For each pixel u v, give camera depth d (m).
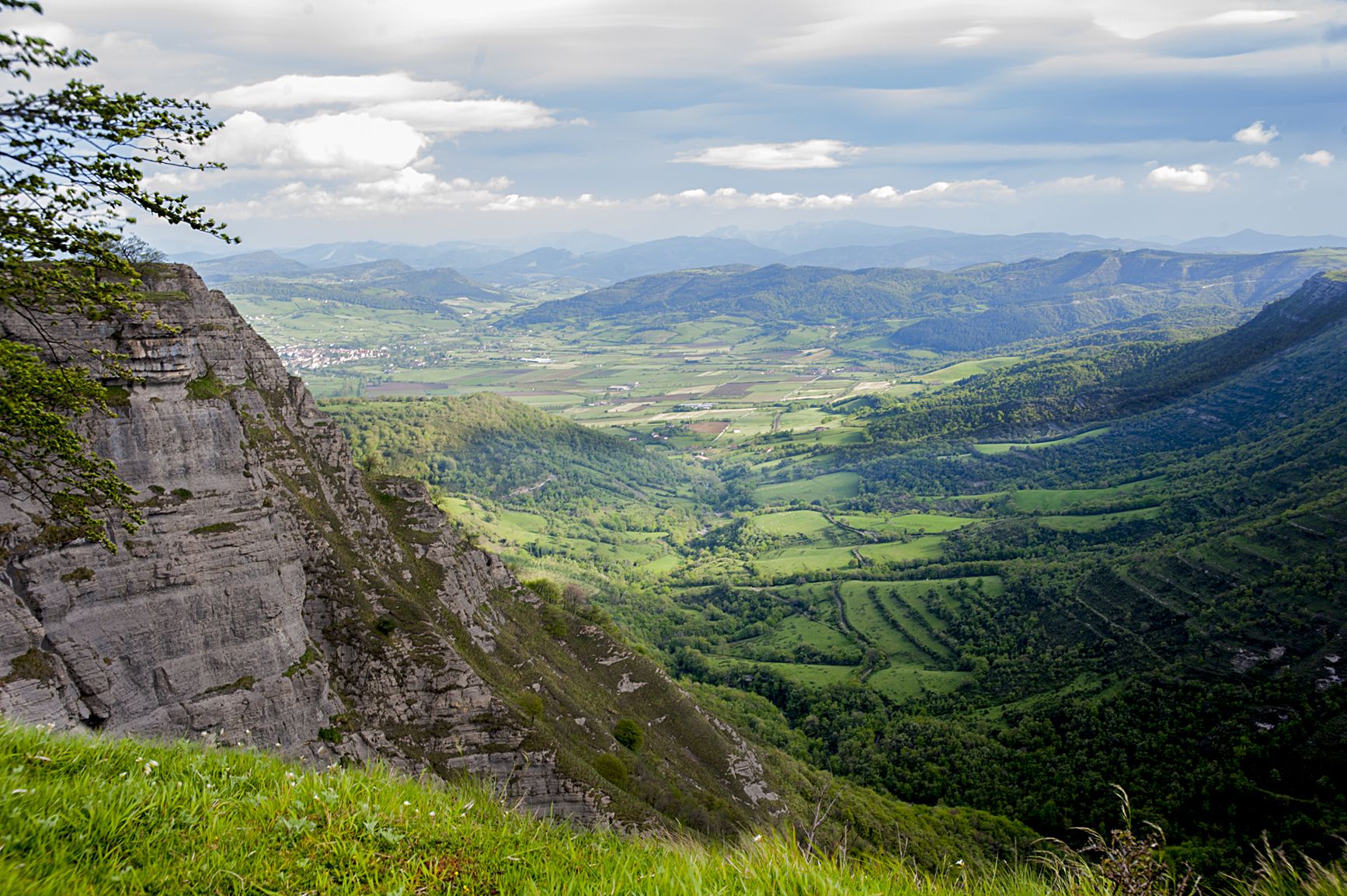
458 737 46.59
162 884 8.75
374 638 47.34
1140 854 9.25
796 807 70.62
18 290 16.27
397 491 68.81
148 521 36.91
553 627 76.31
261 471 43.41
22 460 19.16
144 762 11.97
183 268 50.50
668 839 11.73
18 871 8.13
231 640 38.97
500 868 9.81
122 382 36.94
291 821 10.19
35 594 33.25
